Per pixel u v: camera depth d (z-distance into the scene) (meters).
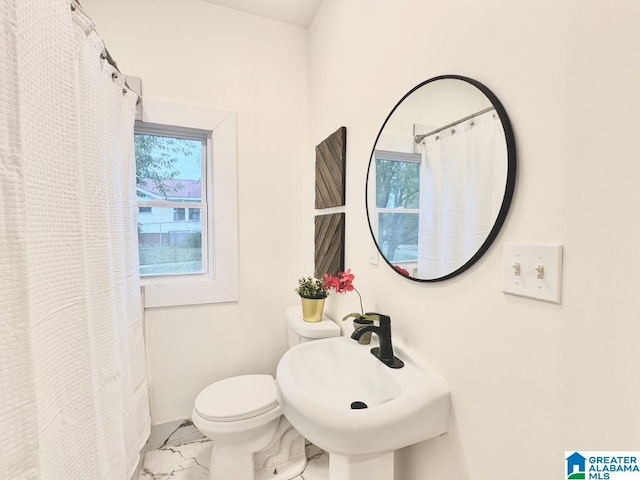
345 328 1.43
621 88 0.48
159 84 1.58
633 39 0.46
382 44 1.11
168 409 1.65
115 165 1.19
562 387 0.56
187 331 1.68
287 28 1.84
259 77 1.78
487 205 0.69
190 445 1.66
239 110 1.74
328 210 1.61
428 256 0.89
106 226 1.03
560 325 0.56
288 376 0.93
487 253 0.71
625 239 0.47
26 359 0.60
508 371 0.66
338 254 1.45
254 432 1.30
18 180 0.59
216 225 1.71
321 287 1.53
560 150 0.56
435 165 0.86
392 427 0.73
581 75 0.52
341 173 1.41
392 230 1.05
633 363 0.47
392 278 1.08
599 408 0.51
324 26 1.63
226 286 1.74
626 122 0.47
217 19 1.68
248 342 1.81
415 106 0.93
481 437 0.72
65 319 0.78
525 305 0.62
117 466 1.06
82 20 0.90
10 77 0.58
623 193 0.47
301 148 1.89
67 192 0.79
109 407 1.02
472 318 0.75
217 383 1.54
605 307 0.50
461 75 0.77
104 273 1.02
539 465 0.59
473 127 0.73
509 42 0.65
